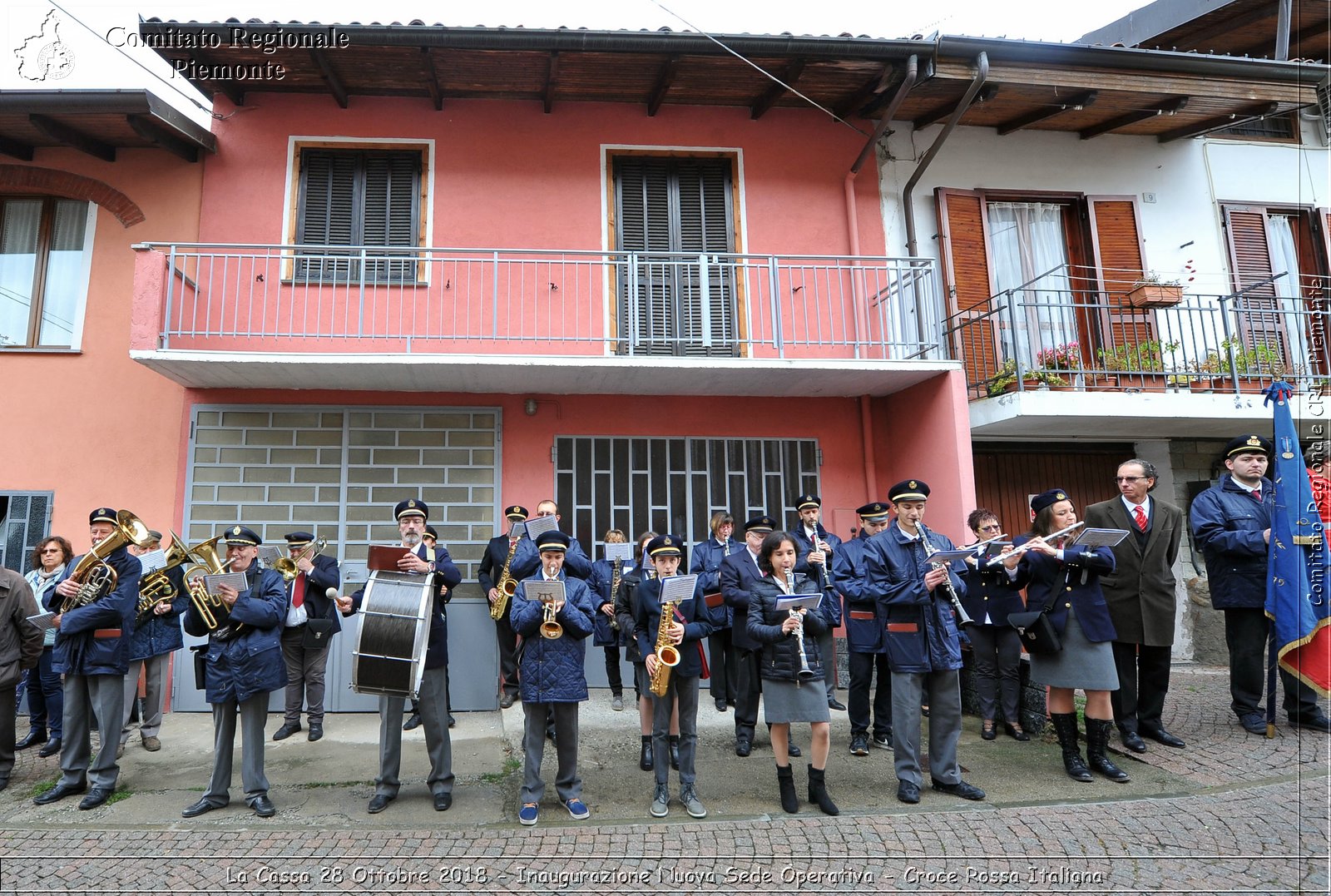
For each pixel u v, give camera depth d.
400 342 7.96
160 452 7.70
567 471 8.22
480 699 7.41
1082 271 9.19
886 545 5.00
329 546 7.75
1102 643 5.04
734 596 4.96
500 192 8.39
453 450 8.09
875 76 8.12
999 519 8.84
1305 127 10.00
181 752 6.07
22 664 5.29
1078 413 7.43
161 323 7.01
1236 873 3.82
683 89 8.40
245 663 4.76
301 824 4.61
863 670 5.82
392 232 8.25
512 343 8.11
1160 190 9.50
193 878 3.92
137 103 7.06
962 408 7.56
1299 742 5.46
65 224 8.03
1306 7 9.38
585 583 4.96
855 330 8.59
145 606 5.86
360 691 4.69
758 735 6.27
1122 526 5.64
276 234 8.05
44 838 4.41
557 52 7.47
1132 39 10.56
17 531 7.45
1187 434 8.69
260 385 7.77
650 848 4.21
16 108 7.04
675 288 7.92
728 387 8.12
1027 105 8.61
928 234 8.95
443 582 5.14
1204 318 9.24
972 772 5.29
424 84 8.15
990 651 6.17
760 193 8.76
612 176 8.65
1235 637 5.88
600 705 7.15
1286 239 9.83
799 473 8.58
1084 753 5.67
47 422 7.62
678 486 8.37
